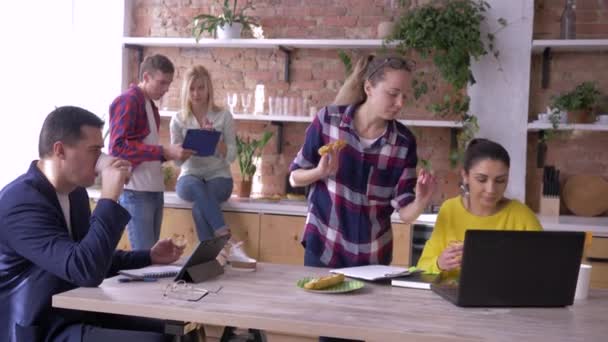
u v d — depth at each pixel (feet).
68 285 6.24
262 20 15.56
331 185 8.02
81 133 6.26
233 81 15.84
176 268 7.03
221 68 15.90
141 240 12.12
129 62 16.19
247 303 5.57
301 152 8.25
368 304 5.70
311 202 8.18
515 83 13.41
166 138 16.21
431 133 14.79
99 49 16.08
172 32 16.16
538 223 7.74
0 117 15.79
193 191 13.30
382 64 7.70
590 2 13.75
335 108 8.14
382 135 8.00
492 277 5.74
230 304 5.51
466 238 5.67
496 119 13.52
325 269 7.27
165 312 5.33
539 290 5.85
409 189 8.03
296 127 15.53
